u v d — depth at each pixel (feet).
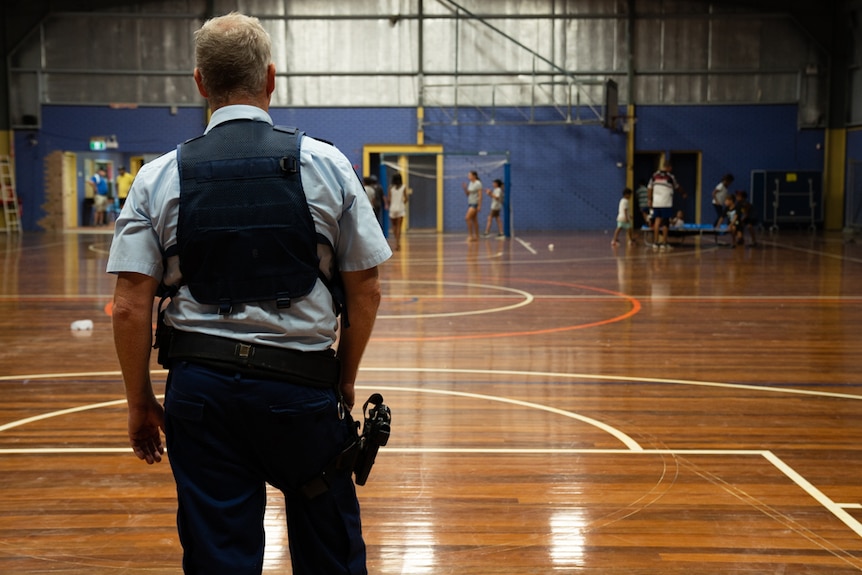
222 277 7.50
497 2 87.61
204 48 7.77
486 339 28.99
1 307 36.83
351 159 88.79
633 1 87.35
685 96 88.74
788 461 15.92
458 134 88.74
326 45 87.81
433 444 16.94
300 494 7.89
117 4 87.04
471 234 79.66
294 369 7.55
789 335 29.78
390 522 12.96
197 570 7.43
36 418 18.97
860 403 20.33
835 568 11.40
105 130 87.92
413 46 87.71
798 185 87.35
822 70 87.97
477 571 11.34
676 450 16.58
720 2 87.56
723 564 11.51
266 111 8.01
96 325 32.14
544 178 89.15
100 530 12.71
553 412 19.43
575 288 43.27
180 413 7.47
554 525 12.85
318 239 7.61
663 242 68.49
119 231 7.56
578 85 87.76
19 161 88.17
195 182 7.51
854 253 63.41
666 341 28.60
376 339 28.96
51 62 87.25
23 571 11.33
